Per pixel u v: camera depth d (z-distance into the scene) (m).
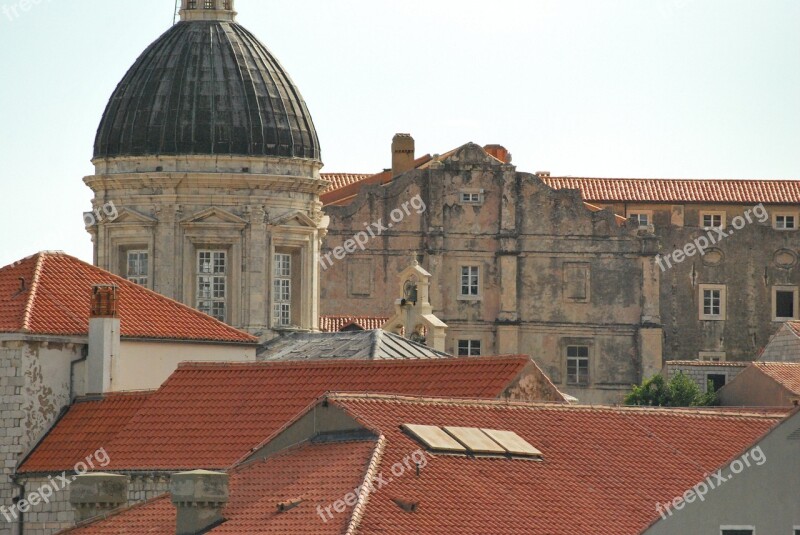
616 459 164.50
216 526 152.12
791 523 159.00
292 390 189.38
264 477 156.12
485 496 153.75
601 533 153.88
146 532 158.50
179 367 194.88
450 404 164.88
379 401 162.00
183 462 185.75
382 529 146.25
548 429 166.25
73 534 161.88
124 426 194.00
